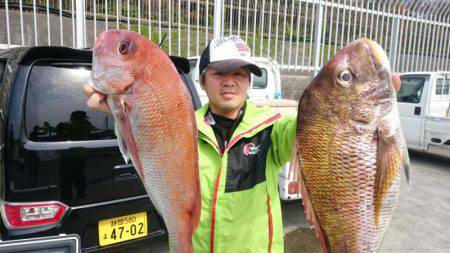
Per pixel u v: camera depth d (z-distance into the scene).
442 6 10.73
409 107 8.00
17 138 2.47
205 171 1.80
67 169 2.60
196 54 7.68
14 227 2.45
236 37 1.91
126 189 2.83
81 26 6.39
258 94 6.36
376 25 9.77
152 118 1.34
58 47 2.65
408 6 10.14
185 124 1.39
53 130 2.61
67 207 2.60
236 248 1.75
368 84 1.42
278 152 1.87
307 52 9.84
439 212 4.98
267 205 1.85
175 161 1.38
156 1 8.62
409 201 5.38
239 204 1.77
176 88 1.37
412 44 10.72
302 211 4.73
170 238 1.44
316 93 1.48
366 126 1.42
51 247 1.39
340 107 1.43
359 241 1.47
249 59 1.87
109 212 2.75
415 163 7.86
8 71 2.70
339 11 9.38
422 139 7.73
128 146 1.36
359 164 1.43
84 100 2.76
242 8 9.12
